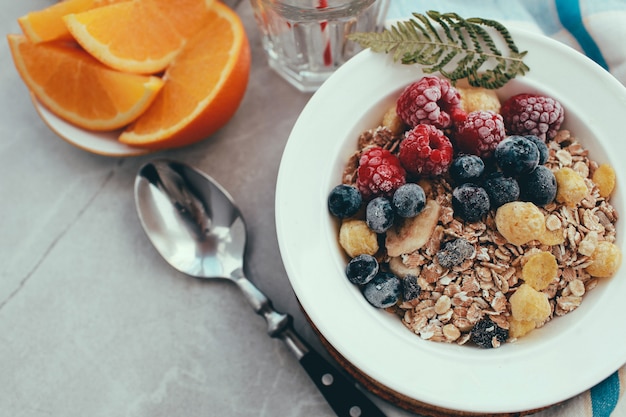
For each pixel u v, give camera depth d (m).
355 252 0.33
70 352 0.38
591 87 0.34
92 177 0.41
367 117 0.35
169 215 0.39
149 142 0.39
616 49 0.38
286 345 0.36
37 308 0.38
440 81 0.33
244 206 0.40
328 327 0.31
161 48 0.40
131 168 0.41
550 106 0.33
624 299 0.31
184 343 0.37
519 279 0.32
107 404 0.37
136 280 0.39
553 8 0.40
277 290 0.38
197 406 0.36
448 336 0.32
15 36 0.40
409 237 0.32
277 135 0.41
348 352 0.31
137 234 0.40
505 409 0.30
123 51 0.39
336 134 0.34
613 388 0.33
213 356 0.37
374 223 0.32
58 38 0.40
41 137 0.42
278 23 0.40
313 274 0.32
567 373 0.31
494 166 0.33
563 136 0.34
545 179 0.32
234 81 0.38
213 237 0.38
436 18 0.34
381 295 0.32
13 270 0.39
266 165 0.40
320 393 0.36
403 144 0.32
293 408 0.36
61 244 0.40
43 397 0.37
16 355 0.38
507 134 0.35
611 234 0.33
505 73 0.34
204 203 0.39
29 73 0.40
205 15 0.40
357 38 0.34
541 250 0.32
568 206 0.33
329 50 0.41
